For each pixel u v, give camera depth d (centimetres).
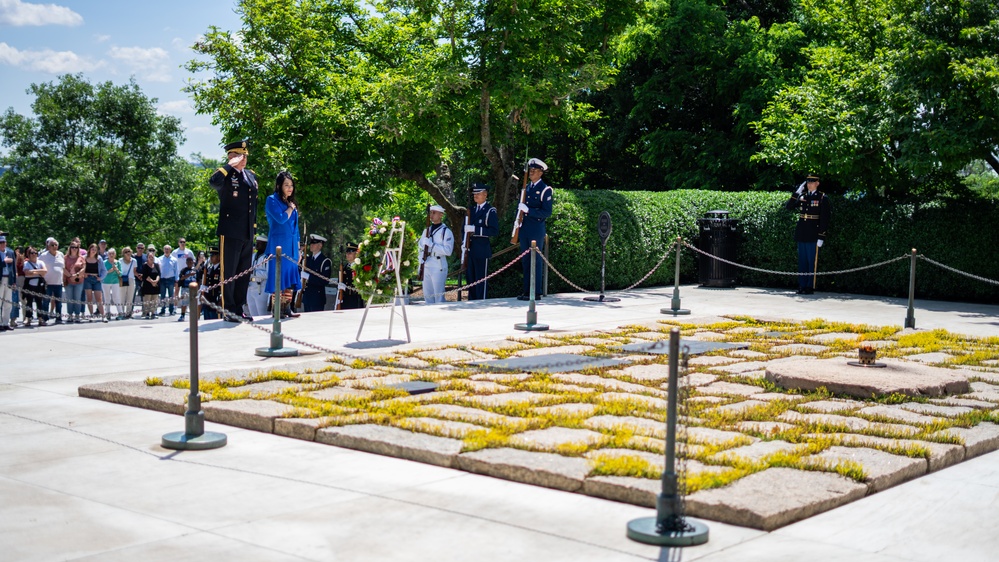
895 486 611
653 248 2128
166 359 1087
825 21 2288
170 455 676
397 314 1523
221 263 1411
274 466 646
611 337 1256
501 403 816
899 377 914
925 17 1920
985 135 1812
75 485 600
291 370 985
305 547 486
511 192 2286
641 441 670
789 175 2730
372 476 620
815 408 820
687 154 2953
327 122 2131
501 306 1656
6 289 1756
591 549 485
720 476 580
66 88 5853
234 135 2334
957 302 1927
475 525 521
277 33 2241
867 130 1917
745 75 2798
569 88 1991
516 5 1931
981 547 497
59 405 848
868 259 2052
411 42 2519
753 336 1296
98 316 2100
